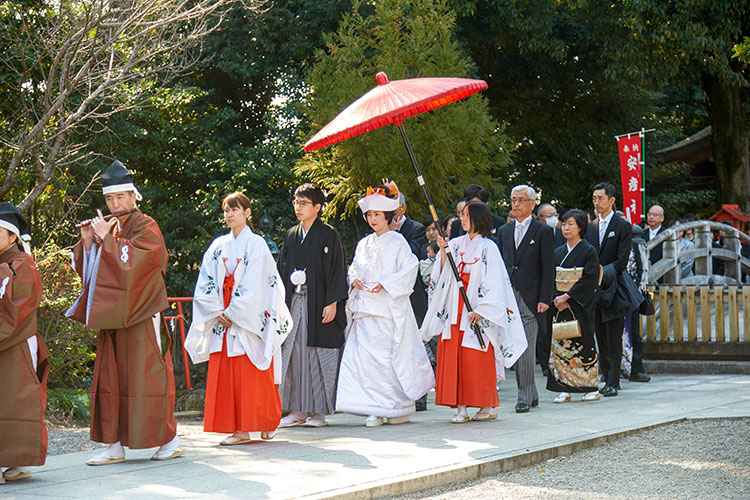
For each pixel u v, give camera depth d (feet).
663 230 41.34
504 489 15.53
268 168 52.80
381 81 21.79
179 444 19.40
